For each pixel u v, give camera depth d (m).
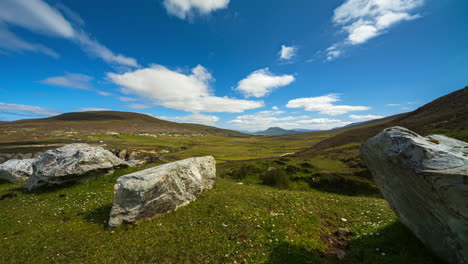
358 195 28.77
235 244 10.45
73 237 11.57
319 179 35.06
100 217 14.29
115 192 13.35
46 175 20.80
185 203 15.62
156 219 13.32
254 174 44.84
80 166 22.31
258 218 13.43
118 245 10.57
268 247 10.21
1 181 26.36
